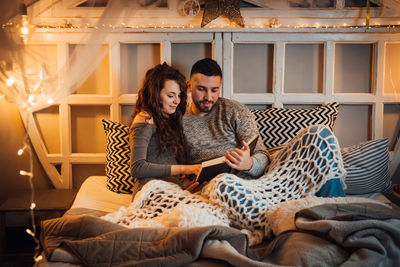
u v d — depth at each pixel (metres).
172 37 2.47
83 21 2.40
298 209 1.54
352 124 2.61
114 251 1.33
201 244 1.29
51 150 2.59
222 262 1.28
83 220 1.46
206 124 2.19
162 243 1.33
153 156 1.93
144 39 2.47
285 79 2.58
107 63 2.53
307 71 2.57
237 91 2.59
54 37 2.40
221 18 2.49
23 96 2.03
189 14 2.45
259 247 1.53
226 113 2.17
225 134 2.15
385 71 2.54
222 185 1.67
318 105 2.58
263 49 2.56
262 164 1.92
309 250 1.30
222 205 1.66
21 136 2.51
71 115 2.57
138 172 1.83
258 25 2.50
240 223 1.67
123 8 1.98
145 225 1.53
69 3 2.39
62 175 2.56
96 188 2.20
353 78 2.58
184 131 2.17
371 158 2.04
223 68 2.49
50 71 2.03
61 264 1.32
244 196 1.66
